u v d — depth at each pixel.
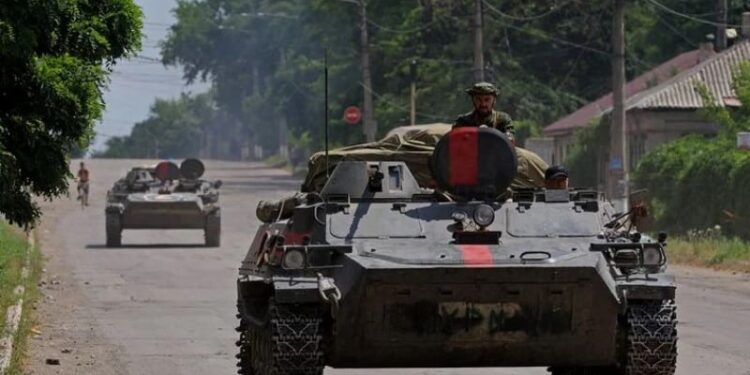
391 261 22.66
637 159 103.62
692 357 32.41
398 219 24.64
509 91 132.75
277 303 22.98
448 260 22.66
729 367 30.78
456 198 25.08
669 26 134.38
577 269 22.33
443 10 137.25
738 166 71.50
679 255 64.62
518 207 25.08
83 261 67.00
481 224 23.98
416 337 22.81
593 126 105.88
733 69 94.50
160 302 47.41
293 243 24.72
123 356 33.72
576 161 108.50
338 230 24.41
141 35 30.84
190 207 76.81
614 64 76.25
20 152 29.66
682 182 77.38
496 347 23.05
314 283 22.75
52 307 45.50
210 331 39.00
